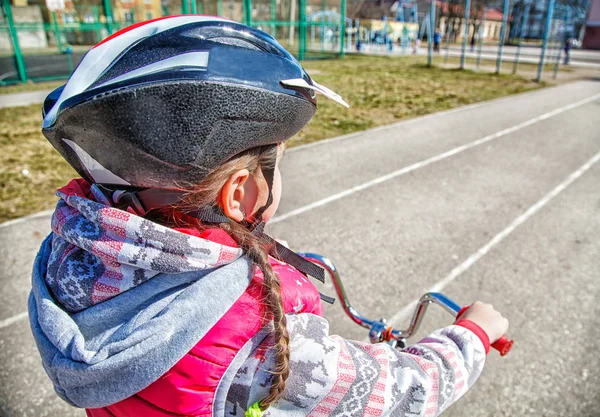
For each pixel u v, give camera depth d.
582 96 12.80
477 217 4.81
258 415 0.82
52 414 2.45
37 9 27.83
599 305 3.36
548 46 35.25
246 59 0.77
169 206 0.81
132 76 0.72
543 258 4.00
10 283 3.57
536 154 7.04
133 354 0.73
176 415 0.79
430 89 14.06
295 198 5.27
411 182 5.80
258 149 0.84
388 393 0.88
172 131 0.73
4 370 2.73
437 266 3.85
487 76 17.73
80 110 0.74
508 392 2.58
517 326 3.12
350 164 6.52
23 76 15.50
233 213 0.83
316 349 0.85
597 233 4.50
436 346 1.02
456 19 45.00
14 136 8.28
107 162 0.79
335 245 4.20
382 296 3.45
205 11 26.03
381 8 45.34
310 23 22.94
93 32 28.69
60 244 0.86
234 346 0.79
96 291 0.78
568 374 2.71
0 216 4.76
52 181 5.92
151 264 0.74
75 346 0.76
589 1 38.97
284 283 0.93
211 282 0.77
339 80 16.03
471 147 7.40
